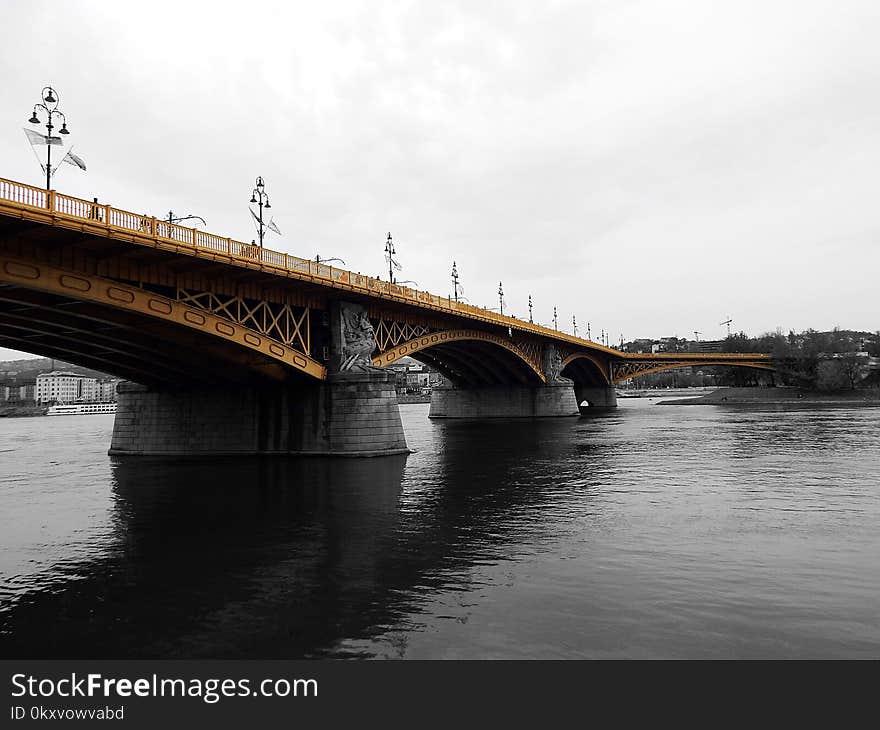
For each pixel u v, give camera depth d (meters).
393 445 45.19
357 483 32.62
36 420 158.38
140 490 31.83
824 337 148.00
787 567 16.56
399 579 16.52
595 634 12.46
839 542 19.08
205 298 38.16
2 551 20.16
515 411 98.19
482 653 11.81
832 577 15.66
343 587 15.98
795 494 27.19
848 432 58.16
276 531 22.44
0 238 26.94
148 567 18.16
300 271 38.69
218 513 25.75
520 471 36.41
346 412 44.19
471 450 48.78
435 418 104.50
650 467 37.12
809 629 12.45
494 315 72.62
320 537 21.41
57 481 35.94
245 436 47.06
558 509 25.08
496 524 22.67
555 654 11.66
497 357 85.62
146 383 51.03
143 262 32.53
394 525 22.97
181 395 49.88
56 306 31.86
